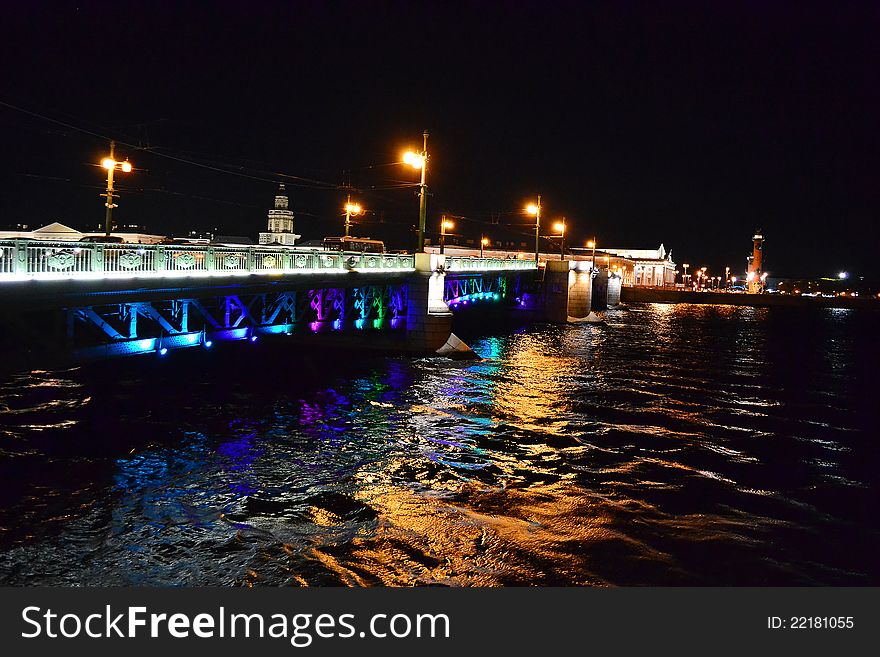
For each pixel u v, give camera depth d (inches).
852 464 824.3
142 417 900.6
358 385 1218.6
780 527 609.0
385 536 552.1
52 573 472.4
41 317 719.7
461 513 610.9
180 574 478.0
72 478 655.1
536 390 1248.8
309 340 1488.7
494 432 916.6
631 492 688.4
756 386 1425.9
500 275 2454.5
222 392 1095.6
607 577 498.9
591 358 1792.6
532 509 628.4
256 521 573.0
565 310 2997.0
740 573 514.6
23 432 797.9
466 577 489.7
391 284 1462.8
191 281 826.8
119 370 1210.0
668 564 524.7
